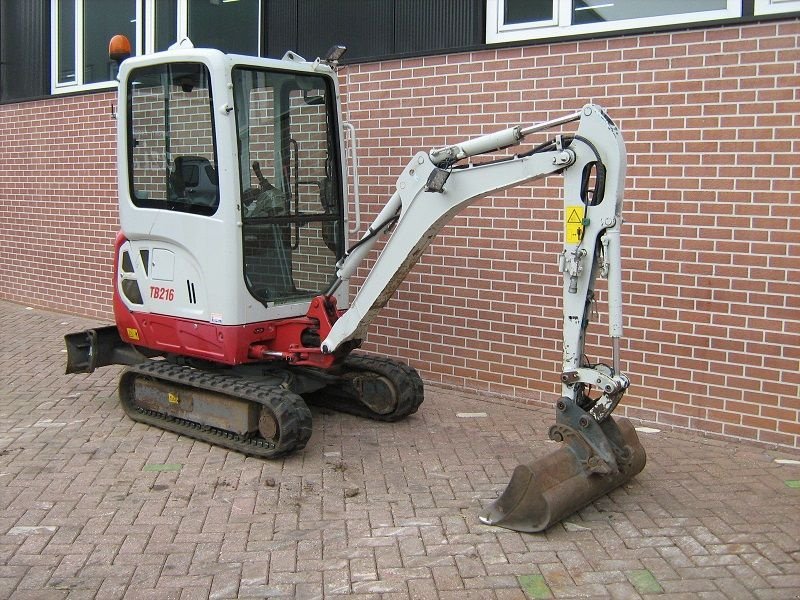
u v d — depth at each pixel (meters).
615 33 5.66
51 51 10.09
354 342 5.34
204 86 5.16
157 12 8.86
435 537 4.10
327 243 5.92
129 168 5.72
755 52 5.16
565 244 4.23
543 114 6.07
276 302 5.49
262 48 7.76
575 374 4.26
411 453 5.30
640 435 5.62
